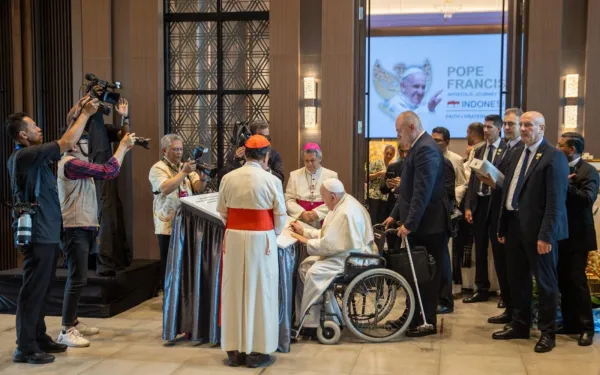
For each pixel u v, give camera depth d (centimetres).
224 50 689
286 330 443
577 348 448
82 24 677
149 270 621
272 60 662
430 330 481
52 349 448
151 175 543
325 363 421
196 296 460
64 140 420
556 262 445
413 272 469
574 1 621
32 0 709
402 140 481
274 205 411
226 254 410
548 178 429
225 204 414
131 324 525
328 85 651
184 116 698
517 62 655
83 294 545
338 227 466
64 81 705
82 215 465
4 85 718
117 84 519
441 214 486
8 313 563
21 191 411
